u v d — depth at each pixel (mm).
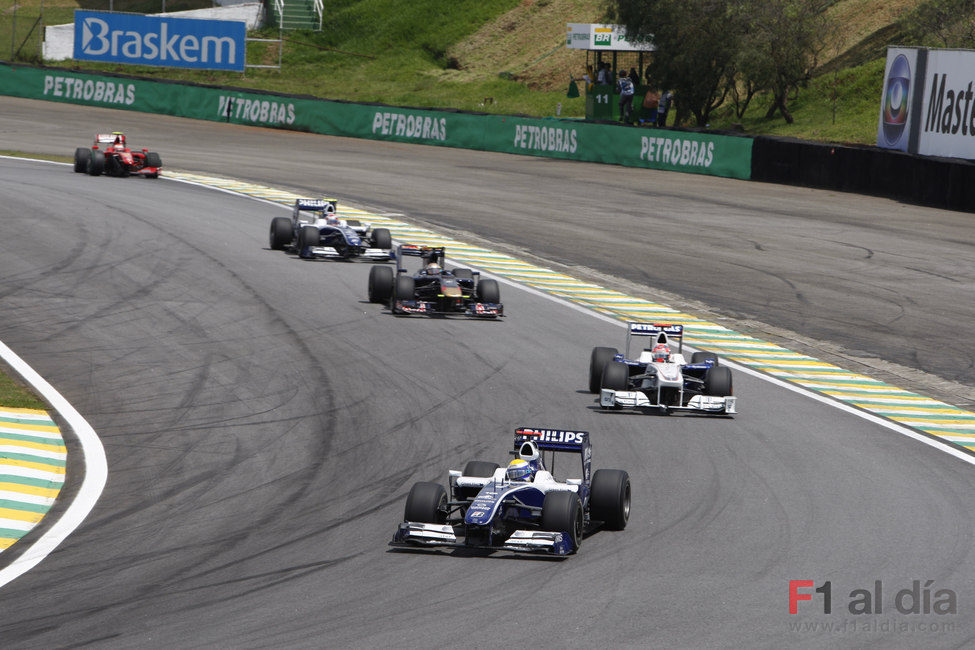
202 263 94812
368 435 53812
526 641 31062
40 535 40750
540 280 97375
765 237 120125
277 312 79750
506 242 114375
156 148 175875
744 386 67625
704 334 81125
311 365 66562
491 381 64875
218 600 34375
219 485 46719
